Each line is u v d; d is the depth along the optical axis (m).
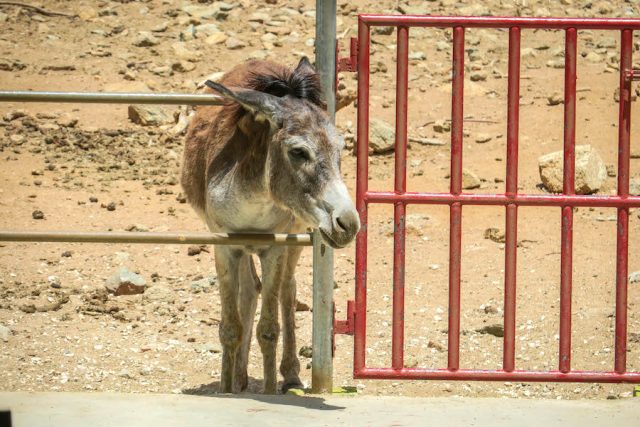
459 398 11.81
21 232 11.71
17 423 10.07
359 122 12.13
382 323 17.08
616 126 25.56
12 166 23.09
